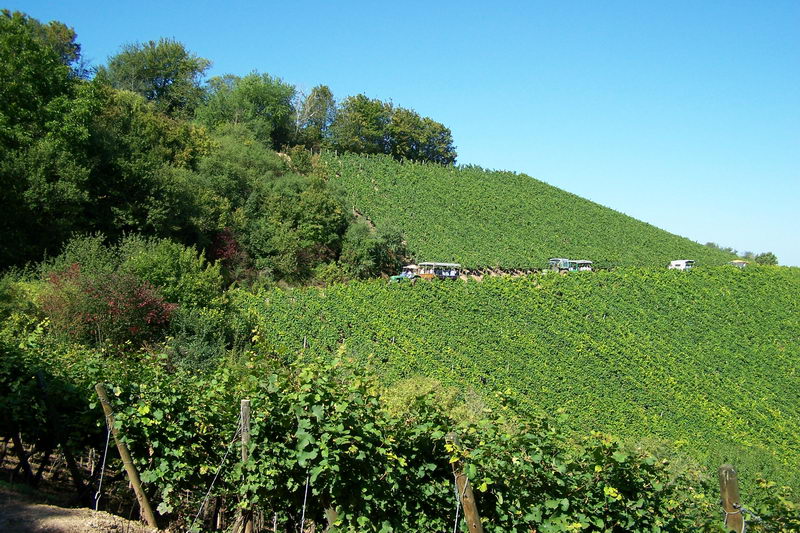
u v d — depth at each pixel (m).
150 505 8.13
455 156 101.06
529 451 7.35
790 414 38.22
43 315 19.78
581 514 7.28
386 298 43.16
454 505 7.49
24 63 32.38
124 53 75.94
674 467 13.64
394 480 7.23
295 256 50.16
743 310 55.66
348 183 72.50
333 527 7.11
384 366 31.11
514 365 35.62
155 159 39.97
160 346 20.97
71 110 33.91
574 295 51.25
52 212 31.89
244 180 54.06
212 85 84.44
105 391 8.06
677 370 40.53
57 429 9.16
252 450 7.15
